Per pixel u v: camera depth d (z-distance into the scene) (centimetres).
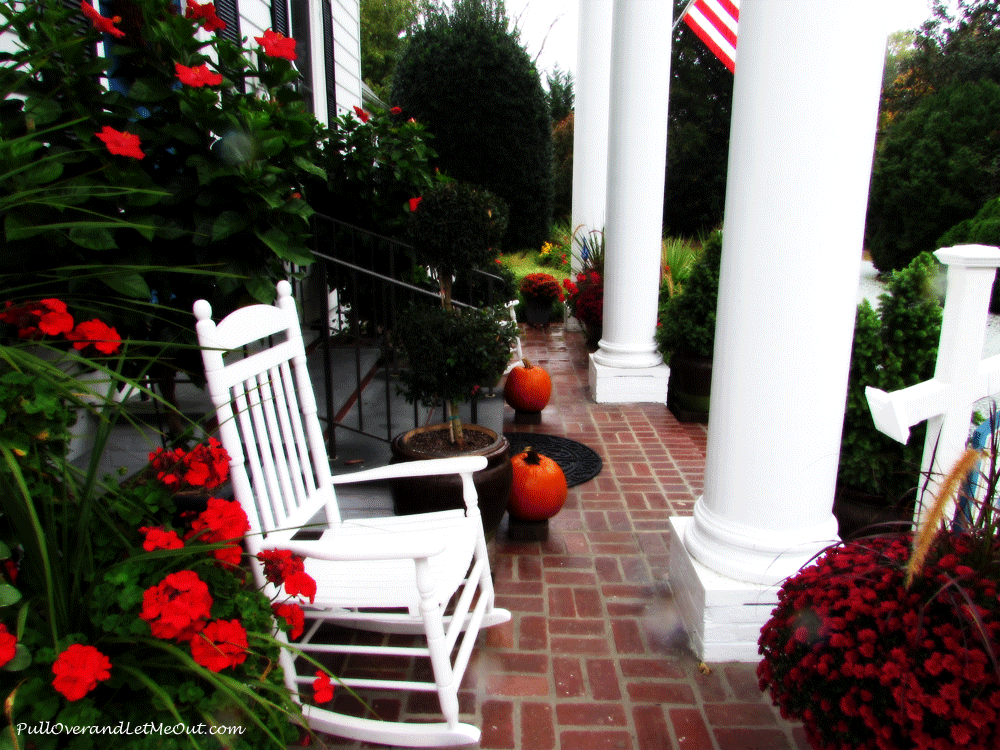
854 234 192
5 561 133
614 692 202
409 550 160
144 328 229
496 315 266
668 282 618
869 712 131
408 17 2127
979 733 120
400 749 182
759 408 206
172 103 230
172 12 227
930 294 239
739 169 200
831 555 165
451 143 1184
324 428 341
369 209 445
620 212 500
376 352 478
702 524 227
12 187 167
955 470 126
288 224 238
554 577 269
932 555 143
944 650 129
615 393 520
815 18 179
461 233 268
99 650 128
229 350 179
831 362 199
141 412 294
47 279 191
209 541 145
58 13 205
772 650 162
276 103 256
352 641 231
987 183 902
